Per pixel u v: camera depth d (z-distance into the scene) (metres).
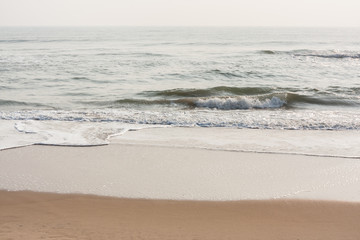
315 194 7.41
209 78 25.20
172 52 44.53
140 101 17.50
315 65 31.97
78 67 29.67
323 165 9.24
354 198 7.20
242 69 28.84
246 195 7.34
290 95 18.30
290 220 6.13
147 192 7.46
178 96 19.77
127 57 37.59
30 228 5.41
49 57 36.97
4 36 103.25
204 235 5.30
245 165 9.20
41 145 10.70
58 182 7.98
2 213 6.20
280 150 10.46
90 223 5.74
